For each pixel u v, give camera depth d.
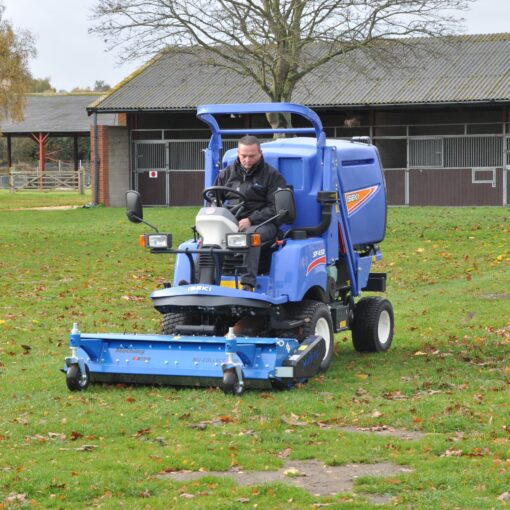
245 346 14.25
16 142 132.00
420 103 51.91
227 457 11.20
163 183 59.62
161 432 12.31
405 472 10.58
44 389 14.96
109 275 30.14
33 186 91.31
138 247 37.66
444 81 53.75
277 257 15.16
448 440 11.69
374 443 11.68
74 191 88.31
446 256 33.06
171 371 14.49
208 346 14.41
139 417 13.03
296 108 16.16
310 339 14.92
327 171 16.27
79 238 41.16
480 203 53.66
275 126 44.56
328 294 16.53
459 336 19.47
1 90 74.75
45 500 9.86
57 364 17.06
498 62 55.19
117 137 59.69
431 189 54.53
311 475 10.60
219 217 14.95
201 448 11.53
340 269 17.41
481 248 34.88
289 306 15.66
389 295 25.98
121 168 59.78
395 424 12.59
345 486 10.23
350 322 17.80
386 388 14.63
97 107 58.00
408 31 43.31
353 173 17.61
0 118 78.44
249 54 44.50
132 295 26.11
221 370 14.27
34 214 54.22
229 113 16.56
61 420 12.88
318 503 9.66
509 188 52.94
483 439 11.69
